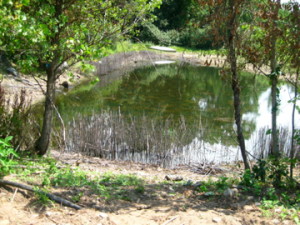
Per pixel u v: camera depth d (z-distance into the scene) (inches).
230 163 398.0
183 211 183.9
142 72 1234.0
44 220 156.5
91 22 319.0
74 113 608.4
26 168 240.2
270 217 179.6
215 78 1205.7
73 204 173.8
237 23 243.3
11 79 712.4
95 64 1071.6
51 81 327.3
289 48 239.6
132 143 420.5
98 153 413.1
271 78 251.8
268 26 234.4
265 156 426.3
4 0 223.8
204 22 252.1
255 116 644.1
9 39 272.5
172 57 1464.1
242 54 249.6
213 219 171.2
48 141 339.9
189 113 652.7
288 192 224.2
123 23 332.2
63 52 307.4
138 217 171.6
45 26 257.1
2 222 149.7
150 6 330.3
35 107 590.2
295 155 401.7
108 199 191.5
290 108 703.1
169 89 943.7
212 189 221.9
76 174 248.8
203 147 435.8
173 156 408.5
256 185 224.2
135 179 252.1
